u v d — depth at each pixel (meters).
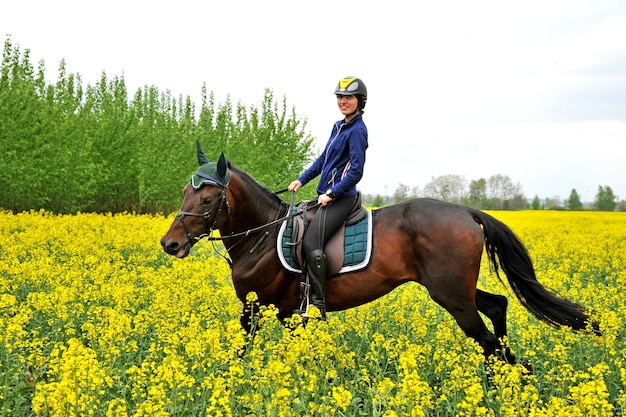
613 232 22.41
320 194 6.02
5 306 6.38
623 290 9.72
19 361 5.24
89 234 14.55
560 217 37.91
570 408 4.07
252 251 6.02
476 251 5.55
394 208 5.96
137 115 36.94
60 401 3.92
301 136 34.81
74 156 27.67
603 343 5.79
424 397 4.23
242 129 35.22
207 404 4.71
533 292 5.70
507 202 72.12
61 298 6.73
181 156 31.08
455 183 68.25
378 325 7.23
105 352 5.37
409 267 5.77
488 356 5.62
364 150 5.77
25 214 20.84
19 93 26.25
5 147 24.64
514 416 4.31
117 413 3.95
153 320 6.50
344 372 5.77
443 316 8.23
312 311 5.26
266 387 4.49
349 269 5.75
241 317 6.21
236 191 5.99
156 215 28.47
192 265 10.20
